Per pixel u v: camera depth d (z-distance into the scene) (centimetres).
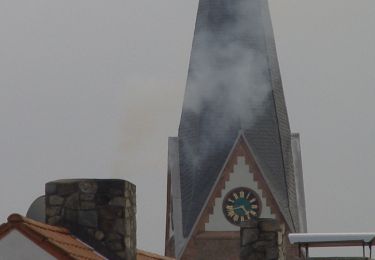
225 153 15088
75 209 3781
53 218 3784
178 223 15088
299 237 3853
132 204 3888
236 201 14988
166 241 15288
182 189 15238
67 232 3716
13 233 3294
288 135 15550
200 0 15600
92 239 3766
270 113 15325
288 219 14988
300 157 15588
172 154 15412
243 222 3812
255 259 3791
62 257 3288
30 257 3288
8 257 3288
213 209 15000
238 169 15038
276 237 3781
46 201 3791
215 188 15000
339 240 3869
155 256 4488
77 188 3788
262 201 14988
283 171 15200
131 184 3884
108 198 3781
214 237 14925
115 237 3766
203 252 14950
